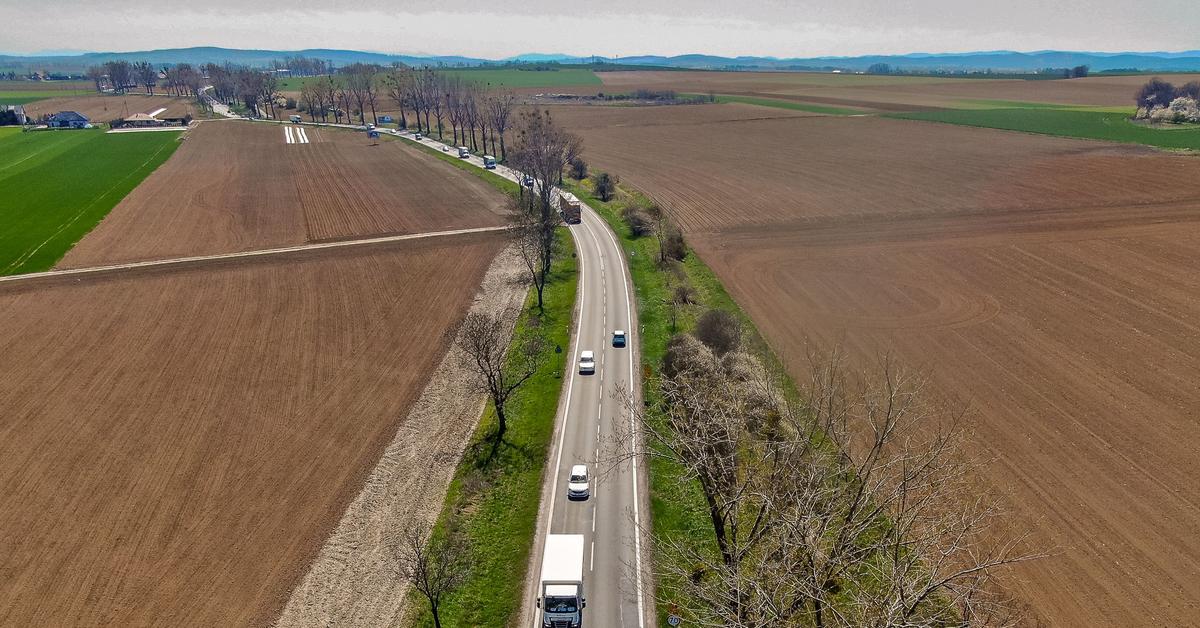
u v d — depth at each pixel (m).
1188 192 116.06
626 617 35.38
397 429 51.91
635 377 60.25
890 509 33.44
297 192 130.50
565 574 34.78
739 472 39.56
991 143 175.38
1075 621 33.34
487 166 153.50
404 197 126.94
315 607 35.84
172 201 120.94
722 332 57.69
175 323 70.06
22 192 124.62
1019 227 101.44
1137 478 43.69
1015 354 61.44
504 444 50.34
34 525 40.94
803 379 57.81
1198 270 81.25
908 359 61.03
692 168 154.12
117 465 46.75
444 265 89.25
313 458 48.12
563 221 110.50
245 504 43.19
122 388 56.94
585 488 44.50
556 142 140.62
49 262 87.56
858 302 75.19
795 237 100.88
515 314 74.69
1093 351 61.59
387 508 43.66
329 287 81.00
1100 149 159.00
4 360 61.53
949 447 41.69
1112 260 85.69
